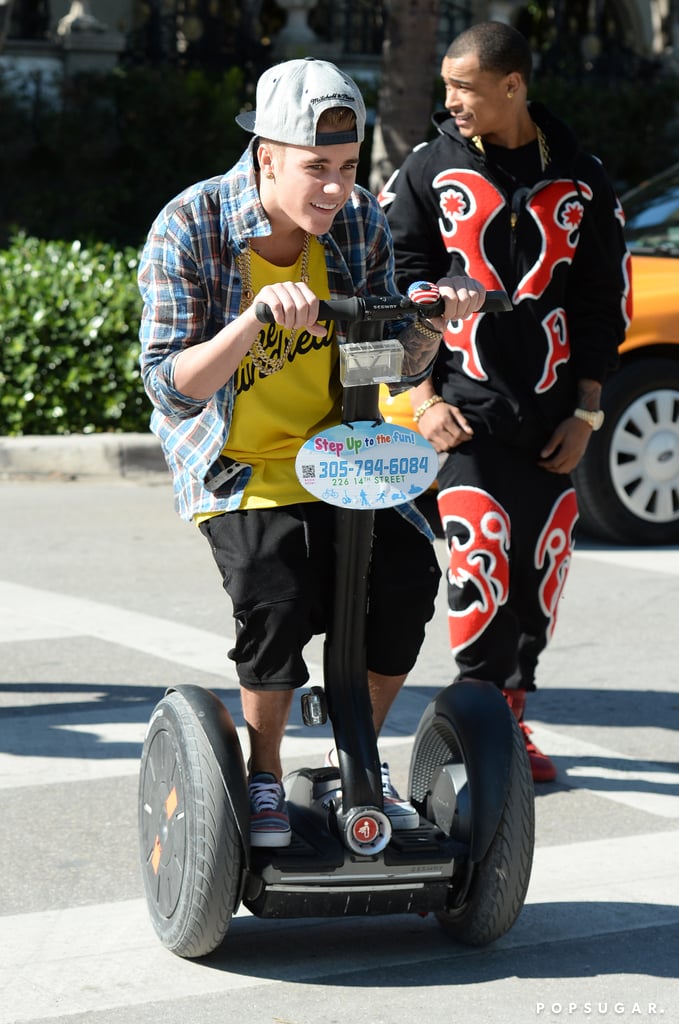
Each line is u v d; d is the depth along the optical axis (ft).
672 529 64.49
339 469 24.62
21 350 78.95
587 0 178.91
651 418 63.57
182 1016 25.05
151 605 53.62
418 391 35.45
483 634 35.06
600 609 54.19
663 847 32.89
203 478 26.25
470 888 26.66
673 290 64.08
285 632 25.75
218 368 24.00
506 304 25.45
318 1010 25.30
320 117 23.59
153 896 27.40
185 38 157.58
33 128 131.34
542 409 34.88
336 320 24.16
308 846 25.91
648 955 27.55
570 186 34.99
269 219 25.17
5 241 129.39
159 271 25.40
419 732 28.84
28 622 51.21
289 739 39.83
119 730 40.57
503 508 34.86
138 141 131.03
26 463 76.95
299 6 154.92
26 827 33.81
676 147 149.48
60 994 25.76
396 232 35.58
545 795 36.27
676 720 42.39
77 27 142.82
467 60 34.22
